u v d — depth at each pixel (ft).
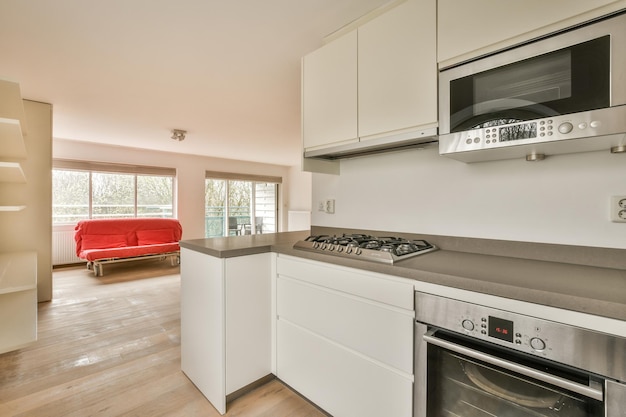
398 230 6.01
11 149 5.72
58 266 16.74
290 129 14.23
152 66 7.80
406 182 5.89
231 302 5.20
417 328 3.63
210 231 23.93
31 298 4.31
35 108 10.44
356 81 5.25
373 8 5.51
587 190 3.98
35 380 6.10
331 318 4.66
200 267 5.65
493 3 3.68
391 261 4.00
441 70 4.19
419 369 3.62
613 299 2.46
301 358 5.21
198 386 5.81
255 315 5.57
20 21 5.84
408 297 3.69
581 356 2.56
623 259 3.73
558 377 2.61
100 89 9.31
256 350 5.63
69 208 17.35
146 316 9.75
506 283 2.98
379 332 4.02
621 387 2.39
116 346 7.64
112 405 5.35
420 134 4.42
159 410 5.22
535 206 4.39
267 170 26.91
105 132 14.80
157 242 17.92
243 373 5.44
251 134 15.26
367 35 5.08
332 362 4.67
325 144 5.88
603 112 2.93
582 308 2.54
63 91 9.50
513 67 3.54
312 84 6.11
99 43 6.69
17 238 10.28
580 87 3.07
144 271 16.24
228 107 11.00
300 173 27.58
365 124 5.12
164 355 7.19
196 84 8.96
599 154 3.89
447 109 4.07
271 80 8.66
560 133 3.18
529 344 2.81
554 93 3.23
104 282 13.91
